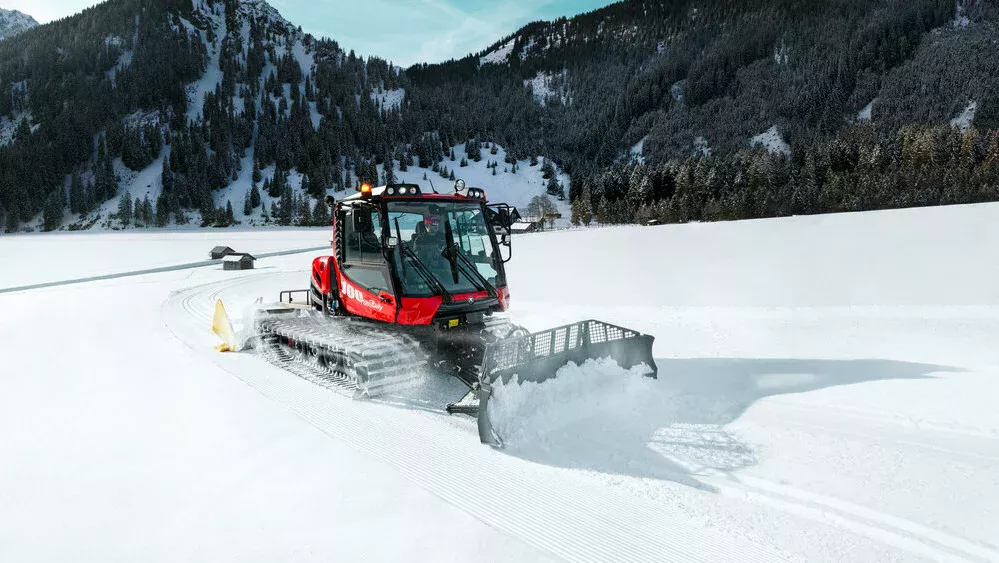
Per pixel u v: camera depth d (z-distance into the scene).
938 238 21.09
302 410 5.80
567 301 14.79
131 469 4.41
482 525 3.54
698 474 4.25
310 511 3.72
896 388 6.14
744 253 23.14
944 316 10.09
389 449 4.77
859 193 76.25
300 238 73.31
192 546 3.30
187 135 157.75
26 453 4.77
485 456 4.62
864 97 167.50
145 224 122.00
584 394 5.54
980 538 3.29
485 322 6.48
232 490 4.03
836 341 8.70
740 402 5.87
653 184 103.81
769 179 88.06
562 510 3.74
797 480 4.11
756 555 3.20
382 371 6.03
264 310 8.57
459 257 6.43
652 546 3.30
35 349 9.41
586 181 126.50
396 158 162.12
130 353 8.90
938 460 4.33
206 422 5.48
